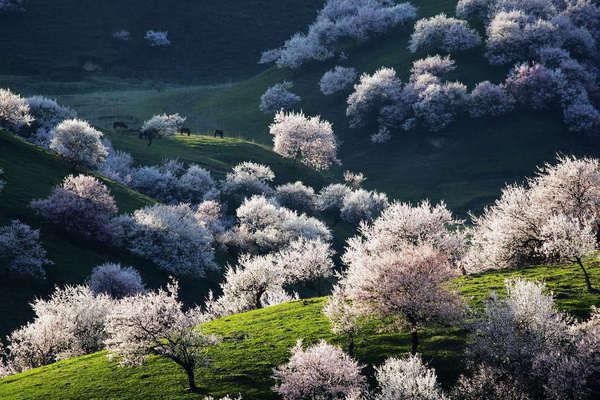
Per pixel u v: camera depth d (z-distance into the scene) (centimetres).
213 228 10488
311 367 3250
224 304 5869
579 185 5291
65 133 10344
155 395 3466
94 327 5019
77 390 3625
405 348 3772
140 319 3550
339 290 3938
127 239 8669
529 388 3072
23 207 8262
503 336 3291
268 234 10325
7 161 9456
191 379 3528
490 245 5409
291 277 6312
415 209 5600
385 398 2983
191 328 3678
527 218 5197
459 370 3438
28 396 3603
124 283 6962
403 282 3644
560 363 2997
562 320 3619
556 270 4825
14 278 6925
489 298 4197
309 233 10506
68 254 7788
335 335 4072
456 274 3891
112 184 10675
